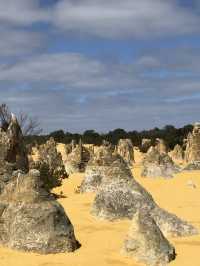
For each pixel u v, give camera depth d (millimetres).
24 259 11914
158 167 33344
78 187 26016
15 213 12992
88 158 39781
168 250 12336
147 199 17562
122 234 14734
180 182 30094
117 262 11977
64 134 97312
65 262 11773
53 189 26422
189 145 48375
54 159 35031
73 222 16406
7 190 13812
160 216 15430
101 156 25812
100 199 17500
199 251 13109
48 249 12453
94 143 90125
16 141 20672
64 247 12633
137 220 12742
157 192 25688
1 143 20078
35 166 26406
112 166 20797
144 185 29078
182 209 19625
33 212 12789
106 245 13422
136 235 12484
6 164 19703
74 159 39312
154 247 12227
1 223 13148
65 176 31312
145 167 33906
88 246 13312
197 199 22781
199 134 42031
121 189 17578
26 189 13320
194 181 30609
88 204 19797
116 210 17016
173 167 34406
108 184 17938
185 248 13398
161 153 35281
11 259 11859
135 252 12312
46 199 13219
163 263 12008
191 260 12297
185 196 23938
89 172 25266
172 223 15086
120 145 53875
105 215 16906
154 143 73562
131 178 18750
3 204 13492
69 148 58031
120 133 97625
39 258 12031
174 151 60938
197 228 15867
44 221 12703
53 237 12586
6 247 12781
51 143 49000
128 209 17078
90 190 24625
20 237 12586
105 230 15336
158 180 31406
